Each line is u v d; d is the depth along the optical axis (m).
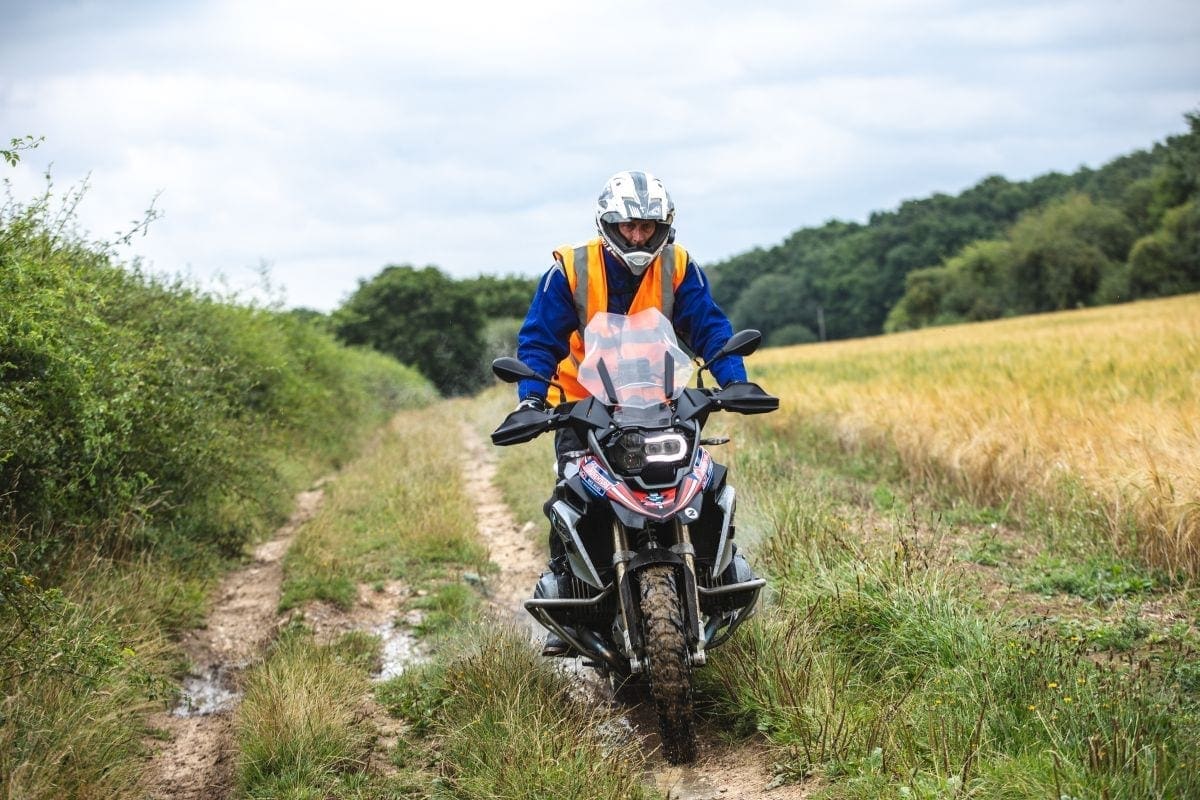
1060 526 6.99
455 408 27.94
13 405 5.57
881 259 122.56
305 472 12.60
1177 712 3.79
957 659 4.45
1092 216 79.31
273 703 4.51
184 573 7.04
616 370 4.49
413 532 8.25
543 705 4.42
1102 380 13.52
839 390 14.98
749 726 4.31
